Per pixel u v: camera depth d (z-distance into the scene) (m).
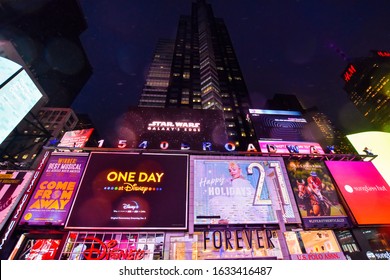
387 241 21.66
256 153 25.39
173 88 88.62
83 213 19.66
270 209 21.25
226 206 21.03
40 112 87.19
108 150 24.36
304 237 22.44
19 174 22.61
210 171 23.53
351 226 21.12
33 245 19.36
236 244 19.16
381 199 22.83
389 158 29.11
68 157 23.69
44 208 19.88
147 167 23.23
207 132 36.12
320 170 25.09
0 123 61.88
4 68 66.88
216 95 84.56
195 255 18.81
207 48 109.38
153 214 20.02
